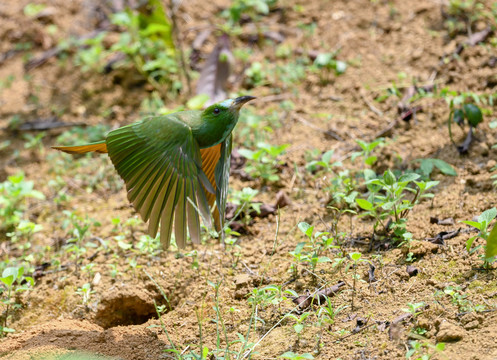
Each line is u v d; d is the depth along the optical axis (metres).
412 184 10.77
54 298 9.63
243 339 7.55
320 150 12.25
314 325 8.05
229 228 10.38
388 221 9.84
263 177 11.46
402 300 8.23
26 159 13.84
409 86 13.12
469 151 11.18
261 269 9.49
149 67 14.60
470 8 14.64
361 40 14.91
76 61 15.91
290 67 14.39
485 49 13.33
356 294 8.51
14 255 11.01
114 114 14.55
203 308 8.91
